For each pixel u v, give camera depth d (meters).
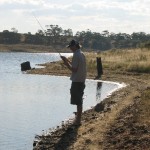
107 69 36.22
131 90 20.86
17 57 106.94
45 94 21.45
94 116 13.34
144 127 10.61
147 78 28.89
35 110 15.97
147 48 58.22
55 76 34.53
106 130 10.76
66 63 11.84
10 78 32.72
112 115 12.84
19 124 13.05
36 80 30.67
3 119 13.94
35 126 12.73
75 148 9.47
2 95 20.98
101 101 17.39
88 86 25.36
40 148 9.96
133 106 14.16
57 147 9.87
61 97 20.20
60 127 12.41
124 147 9.12
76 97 11.95
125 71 34.25
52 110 15.96
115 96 18.92
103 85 25.98
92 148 9.27
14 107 16.81
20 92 22.42
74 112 15.26
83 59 11.88
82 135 10.67
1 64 61.81
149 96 16.19
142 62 35.22
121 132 10.40
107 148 9.16
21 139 11.01
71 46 11.84
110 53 54.50
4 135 11.46
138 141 9.42
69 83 28.08
